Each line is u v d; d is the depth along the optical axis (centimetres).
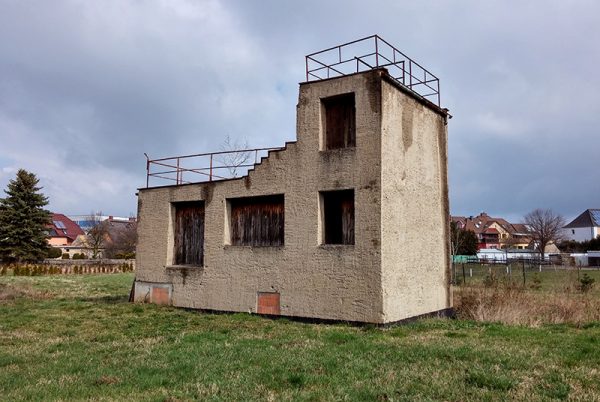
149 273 1838
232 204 1659
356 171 1348
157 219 1834
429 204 1564
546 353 927
